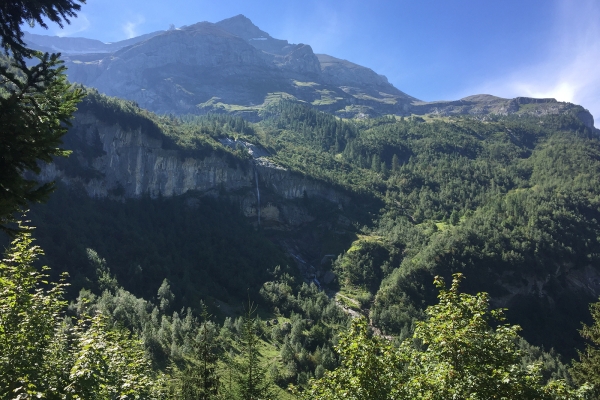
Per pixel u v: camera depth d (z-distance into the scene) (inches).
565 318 4997.5
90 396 595.8
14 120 449.7
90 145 5270.7
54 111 518.0
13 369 590.2
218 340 968.3
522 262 5260.8
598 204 6820.9
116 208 5177.2
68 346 743.7
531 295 5128.0
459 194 7834.6
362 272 5467.5
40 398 561.0
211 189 6309.1
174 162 5974.4
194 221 5708.7
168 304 3577.8
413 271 4985.2
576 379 1288.1
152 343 2313.0
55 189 513.3
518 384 615.2
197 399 850.8
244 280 4788.4
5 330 645.3
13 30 512.1
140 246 4554.6
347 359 769.6
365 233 6545.3
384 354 743.7
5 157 452.4
